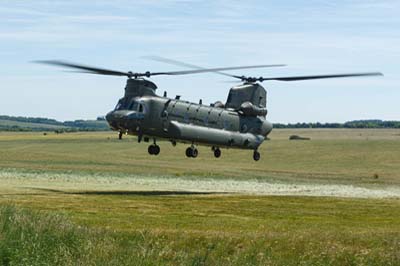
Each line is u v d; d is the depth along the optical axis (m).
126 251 22.81
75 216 43.94
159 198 66.00
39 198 59.00
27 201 55.78
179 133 62.19
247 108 68.06
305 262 24.66
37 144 189.88
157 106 60.94
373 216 55.66
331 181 101.19
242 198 69.00
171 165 123.44
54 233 24.23
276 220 50.09
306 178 105.31
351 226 46.72
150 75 60.75
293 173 115.94
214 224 43.91
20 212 27.64
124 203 59.00
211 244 28.59
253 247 27.30
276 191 80.94
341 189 87.25
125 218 45.12
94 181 84.56
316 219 52.19
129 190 74.38
